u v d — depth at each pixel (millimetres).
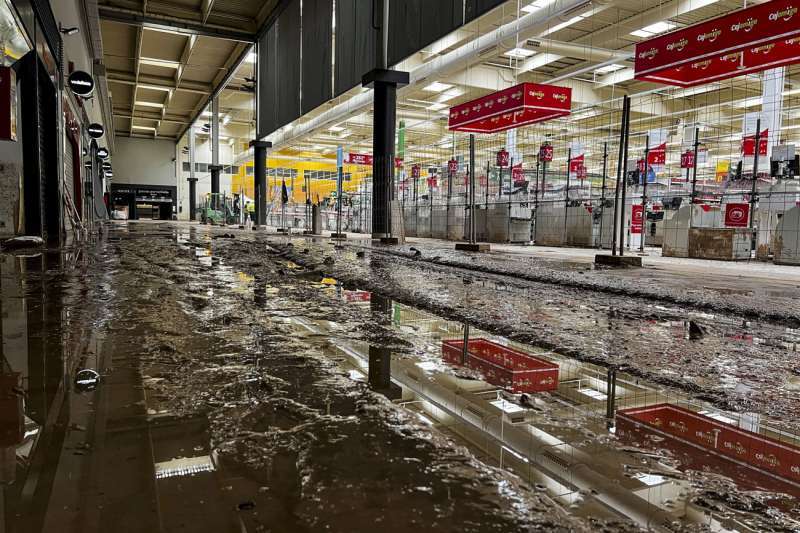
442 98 26422
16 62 7812
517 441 1115
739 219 11406
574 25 17953
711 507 879
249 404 1268
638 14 16812
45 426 1105
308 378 1514
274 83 20859
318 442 1037
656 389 1630
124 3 19984
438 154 35531
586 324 2756
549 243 16844
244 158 38812
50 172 10531
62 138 11367
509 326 2580
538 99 12500
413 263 6609
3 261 5566
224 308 2805
